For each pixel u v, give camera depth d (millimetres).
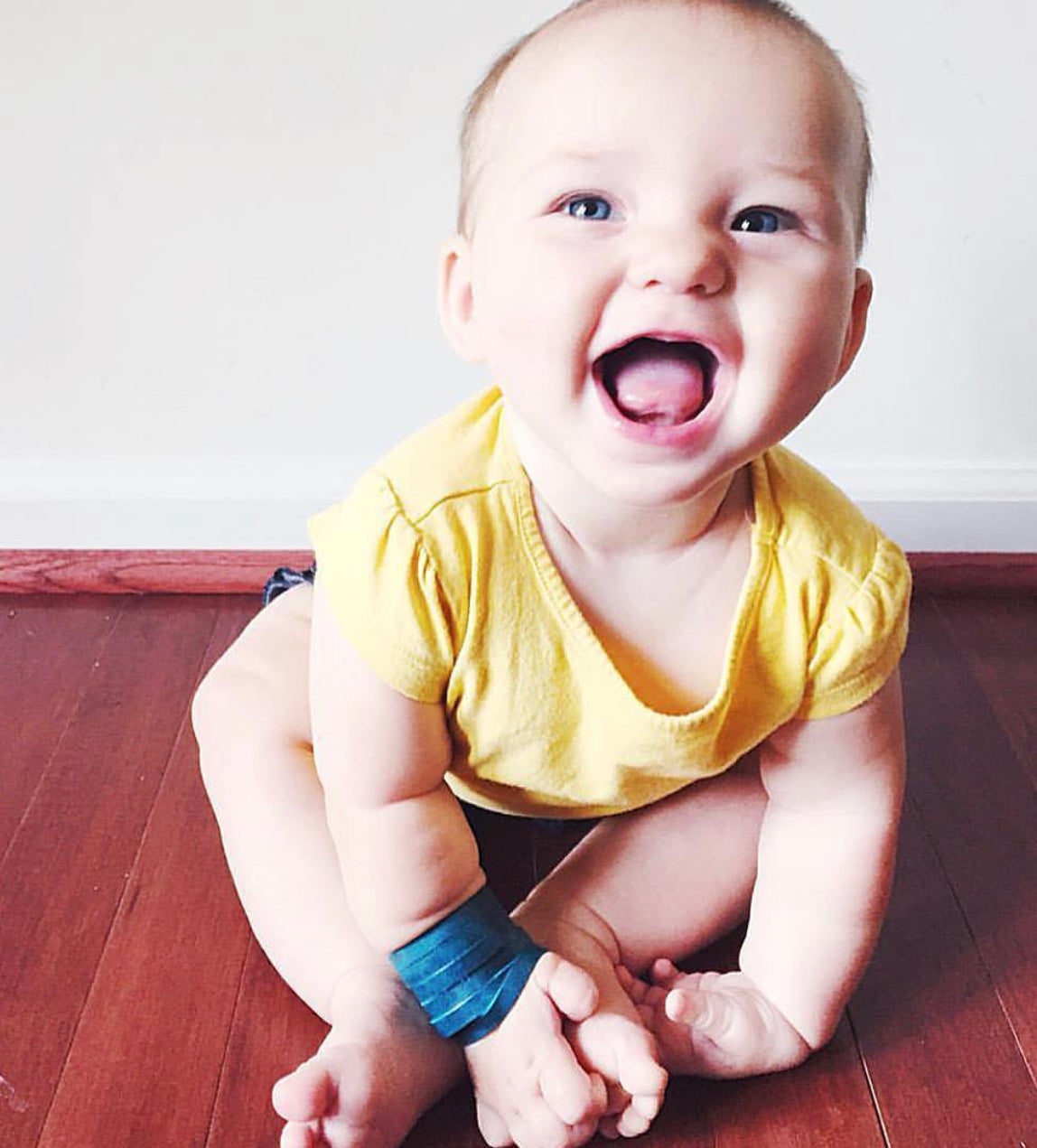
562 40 692
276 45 1194
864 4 1204
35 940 982
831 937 884
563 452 705
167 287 1303
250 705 1046
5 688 1253
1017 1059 913
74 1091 872
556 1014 829
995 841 1101
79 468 1386
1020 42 1218
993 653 1338
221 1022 924
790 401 679
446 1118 866
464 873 854
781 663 820
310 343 1334
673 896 951
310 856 947
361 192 1260
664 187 657
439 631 790
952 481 1415
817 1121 868
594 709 822
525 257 676
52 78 1202
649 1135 857
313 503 1402
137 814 1105
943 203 1288
